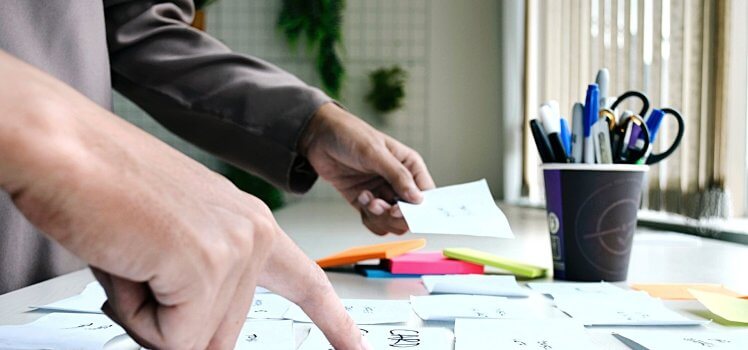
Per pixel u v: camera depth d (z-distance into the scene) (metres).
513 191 3.20
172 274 0.25
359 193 0.94
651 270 0.82
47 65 0.77
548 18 2.71
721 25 1.43
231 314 0.29
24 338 0.44
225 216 0.27
